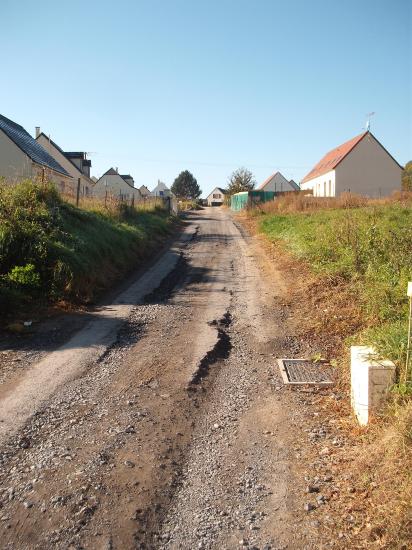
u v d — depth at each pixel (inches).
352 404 209.9
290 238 683.4
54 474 161.6
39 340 310.2
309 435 192.2
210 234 1005.8
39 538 131.8
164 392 234.7
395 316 297.1
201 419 208.8
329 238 523.2
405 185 1886.1
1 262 402.3
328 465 168.4
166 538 134.8
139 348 301.4
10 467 165.8
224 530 137.9
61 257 426.3
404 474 142.3
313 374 260.4
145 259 669.3
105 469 165.5
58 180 1197.1
